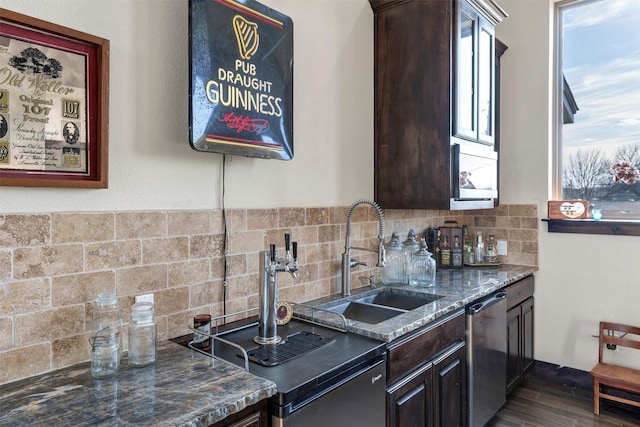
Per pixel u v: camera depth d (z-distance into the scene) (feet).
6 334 3.59
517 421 8.11
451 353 6.28
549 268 9.87
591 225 9.27
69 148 3.95
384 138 7.94
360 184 7.73
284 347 4.63
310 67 6.68
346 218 7.32
